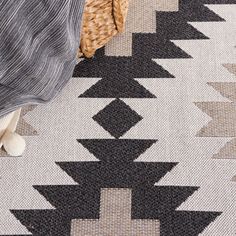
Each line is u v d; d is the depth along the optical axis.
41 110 1.31
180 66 1.35
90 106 1.31
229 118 1.28
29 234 1.17
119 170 1.23
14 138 1.21
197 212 1.17
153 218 1.17
